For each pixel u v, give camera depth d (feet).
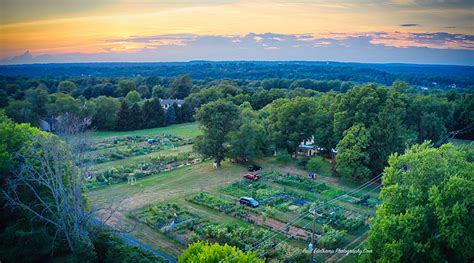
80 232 112.37
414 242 87.76
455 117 298.15
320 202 158.51
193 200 164.04
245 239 123.03
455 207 85.76
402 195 99.30
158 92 524.93
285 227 136.26
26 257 111.55
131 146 275.39
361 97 201.67
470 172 96.94
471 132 295.28
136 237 130.41
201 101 416.87
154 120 374.84
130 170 211.41
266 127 248.52
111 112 358.02
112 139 308.19
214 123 214.28
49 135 128.47
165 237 130.62
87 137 147.23
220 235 124.26
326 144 224.53
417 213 90.99
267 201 162.71
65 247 121.70
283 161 230.68
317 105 243.60
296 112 231.50
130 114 359.46
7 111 301.22
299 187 183.62
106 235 114.83
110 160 236.43
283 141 232.94
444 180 95.35
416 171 100.89
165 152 258.37
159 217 144.46
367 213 150.71
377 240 96.12
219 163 221.46
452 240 85.40
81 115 338.13
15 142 134.72
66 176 124.26
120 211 153.79
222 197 169.78
